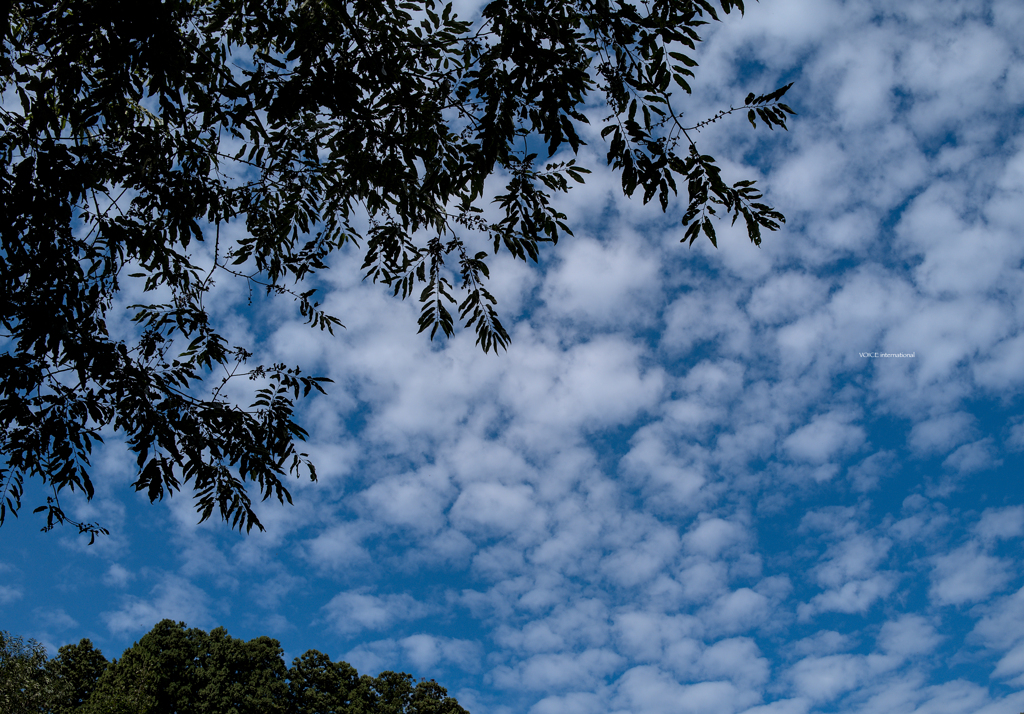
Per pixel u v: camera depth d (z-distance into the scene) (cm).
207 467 492
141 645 2414
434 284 518
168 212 463
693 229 433
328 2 399
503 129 404
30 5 386
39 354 419
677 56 371
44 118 397
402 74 426
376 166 456
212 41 434
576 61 383
